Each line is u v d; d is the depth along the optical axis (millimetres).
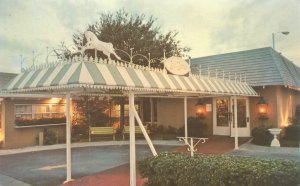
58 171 11102
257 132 16219
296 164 6375
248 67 18906
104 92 10820
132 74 8812
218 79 14117
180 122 21047
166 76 10312
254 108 18234
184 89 10547
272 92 17672
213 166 6434
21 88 9453
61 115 20125
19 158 14039
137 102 23688
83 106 21016
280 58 19766
